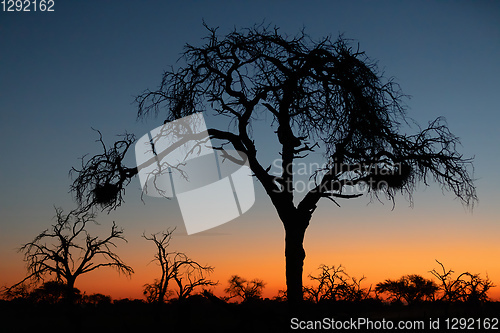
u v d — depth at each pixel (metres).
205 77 20.56
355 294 19.11
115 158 20.27
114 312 46.34
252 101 19.94
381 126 18.53
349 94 18.83
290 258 19.33
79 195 20.12
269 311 19.06
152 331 28.41
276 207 19.81
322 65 19.52
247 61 20.31
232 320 29.06
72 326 36.66
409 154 18.91
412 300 26.47
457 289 22.83
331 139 18.55
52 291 38.12
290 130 19.50
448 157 19.30
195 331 22.16
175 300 39.12
